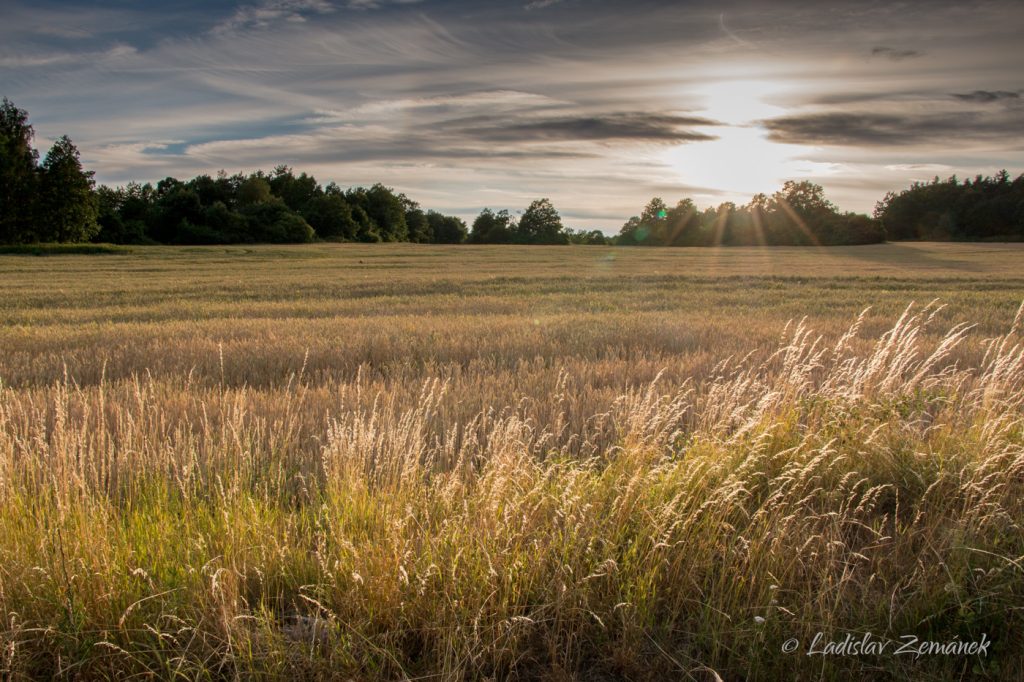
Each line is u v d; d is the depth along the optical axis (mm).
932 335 12852
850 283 30797
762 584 3361
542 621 3086
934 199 121688
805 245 110750
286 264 50625
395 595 3145
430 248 87125
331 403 6785
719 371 8703
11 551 3346
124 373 9062
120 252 66125
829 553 3656
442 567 3324
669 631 3164
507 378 8172
